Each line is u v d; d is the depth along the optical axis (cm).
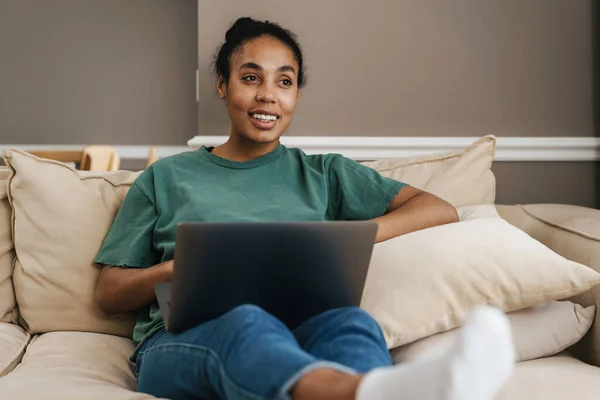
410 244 149
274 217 163
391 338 136
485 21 235
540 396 121
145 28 332
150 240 163
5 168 194
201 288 112
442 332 141
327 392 85
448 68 235
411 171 196
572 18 238
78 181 178
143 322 159
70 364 148
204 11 230
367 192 175
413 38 234
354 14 232
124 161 336
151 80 333
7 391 126
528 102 238
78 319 170
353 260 118
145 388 125
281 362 91
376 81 234
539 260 142
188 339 113
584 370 134
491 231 151
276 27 176
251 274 112
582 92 239
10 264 176
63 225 172
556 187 239
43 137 338
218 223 106
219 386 102
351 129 234
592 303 151
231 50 173
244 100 169
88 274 171
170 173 168
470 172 194
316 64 232
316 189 172
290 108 173
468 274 140
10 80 337
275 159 173
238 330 102
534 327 144
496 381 78
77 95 336
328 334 110
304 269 114
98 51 334
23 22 335
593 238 160
